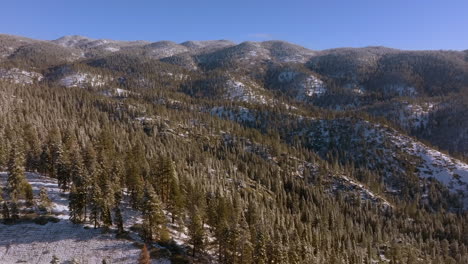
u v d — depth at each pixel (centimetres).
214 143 17988
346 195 14825
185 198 7506
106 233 6134
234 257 5919
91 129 12912
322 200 13375
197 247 6144
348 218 12225
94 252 5572
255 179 14400
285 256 5884
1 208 6362
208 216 6975
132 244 5875
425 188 16675
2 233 5809
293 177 15225
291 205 12588
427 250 11056
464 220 13550
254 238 6297
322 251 7794
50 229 6100
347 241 9694
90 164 8025
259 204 10025
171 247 6119
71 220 6397
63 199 7344
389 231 12312
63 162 7706
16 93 17625
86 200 6419
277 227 7475
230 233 5872
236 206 7669
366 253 9425
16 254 5359
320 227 10162
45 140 9531
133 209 7400
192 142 17250
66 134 10200
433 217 13800
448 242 11675
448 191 16250
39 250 5503
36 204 6800
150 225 6081
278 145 18188
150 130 17562
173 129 18450
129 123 17662
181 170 10150
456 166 17975
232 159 15862
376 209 13938
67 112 16562
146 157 10150
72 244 5731
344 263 7662
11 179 6612
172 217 7156
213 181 10706
